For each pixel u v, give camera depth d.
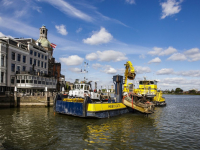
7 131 15.67
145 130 16.98
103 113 22.36
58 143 12.62
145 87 44.12
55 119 21.52
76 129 16.67
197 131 17.08
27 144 12.34
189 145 12.84
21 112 27.64
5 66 37.53
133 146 12.34
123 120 21.86
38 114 25.47
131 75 35.44
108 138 14.02
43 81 46.12
